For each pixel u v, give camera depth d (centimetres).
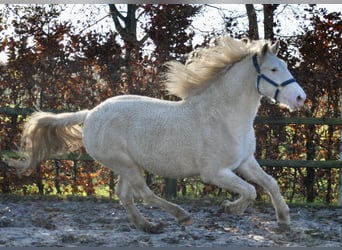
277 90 717
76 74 1116
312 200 1124
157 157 750
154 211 967
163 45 1105
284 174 1112
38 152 837
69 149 850
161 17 1104
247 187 732
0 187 1141
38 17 1124
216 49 771
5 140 1134
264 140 1102
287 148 1105
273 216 941
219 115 738
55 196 1104
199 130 739
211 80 757
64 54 1117
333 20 1089
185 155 743
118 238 729
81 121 820
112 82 1109
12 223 837
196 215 939
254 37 1134
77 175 1139
